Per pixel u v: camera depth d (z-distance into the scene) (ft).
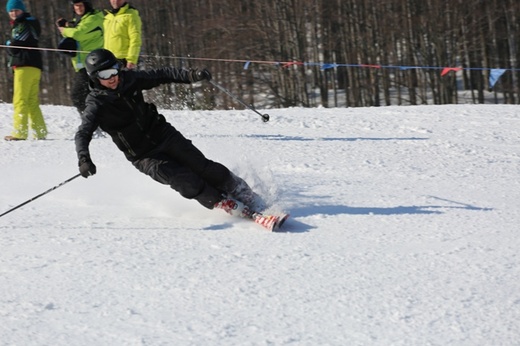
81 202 34.30
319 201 34.17
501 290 22.84
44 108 68.74
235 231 29.37
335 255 26.27
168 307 21.70
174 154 30.63
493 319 20.72
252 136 53.67
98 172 40.45
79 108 53.31
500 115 64.69
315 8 216.74
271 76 209.36
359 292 22.75
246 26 205.16
